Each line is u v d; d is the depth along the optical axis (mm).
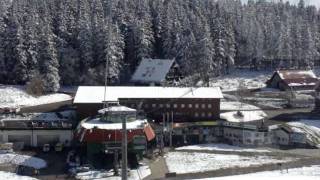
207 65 136875
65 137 85250
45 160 76562
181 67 140250
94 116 87438
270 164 72000
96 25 137500
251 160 76188
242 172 67562
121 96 93375
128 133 74312
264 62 164750
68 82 133750
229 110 106375
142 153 75562
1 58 129125
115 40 134875
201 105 94500
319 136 89562
